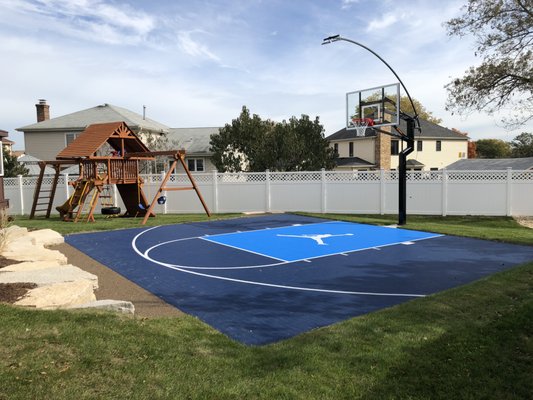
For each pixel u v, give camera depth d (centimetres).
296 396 371
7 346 384
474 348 467
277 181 2103
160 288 776
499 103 2094
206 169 3616
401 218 1641
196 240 1308
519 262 984
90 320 480
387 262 991
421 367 427
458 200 1934
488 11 1961
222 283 810
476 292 682
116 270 920
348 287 779
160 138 3569
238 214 2031
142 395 343
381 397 377
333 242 1266
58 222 1700
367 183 2016
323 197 2066
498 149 7088
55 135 3541
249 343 515
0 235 882
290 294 735
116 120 3453
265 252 1117
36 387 328
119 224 1625
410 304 636
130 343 436
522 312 564
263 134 2922
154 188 2158
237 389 376
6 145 4125
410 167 4244
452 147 4688
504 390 395
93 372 365
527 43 1969
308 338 510
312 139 2930
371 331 523
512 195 1869
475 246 1192
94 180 1750
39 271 682
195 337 504
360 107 1839
